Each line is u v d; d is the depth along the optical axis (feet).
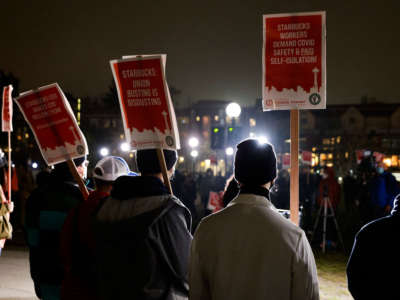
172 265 8.09
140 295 7.78
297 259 6.60
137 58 9.65
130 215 8.04
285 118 137.49
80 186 10.26
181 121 220.43
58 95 10.35
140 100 9.68
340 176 124.67
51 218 9.88
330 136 144.46
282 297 6.56
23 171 43.24
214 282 6.93
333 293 22.54
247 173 7.19
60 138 10.35
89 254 8.86
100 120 156.76
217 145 51.24
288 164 53.47
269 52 11.25
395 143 178.91
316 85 11.03
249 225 6.86
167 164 9.54
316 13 11.05
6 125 25.18
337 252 33.35
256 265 6.66
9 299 20.18
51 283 9.86
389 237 7.93
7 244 34.42
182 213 8.41
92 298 8.81
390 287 7.82
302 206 44.96
